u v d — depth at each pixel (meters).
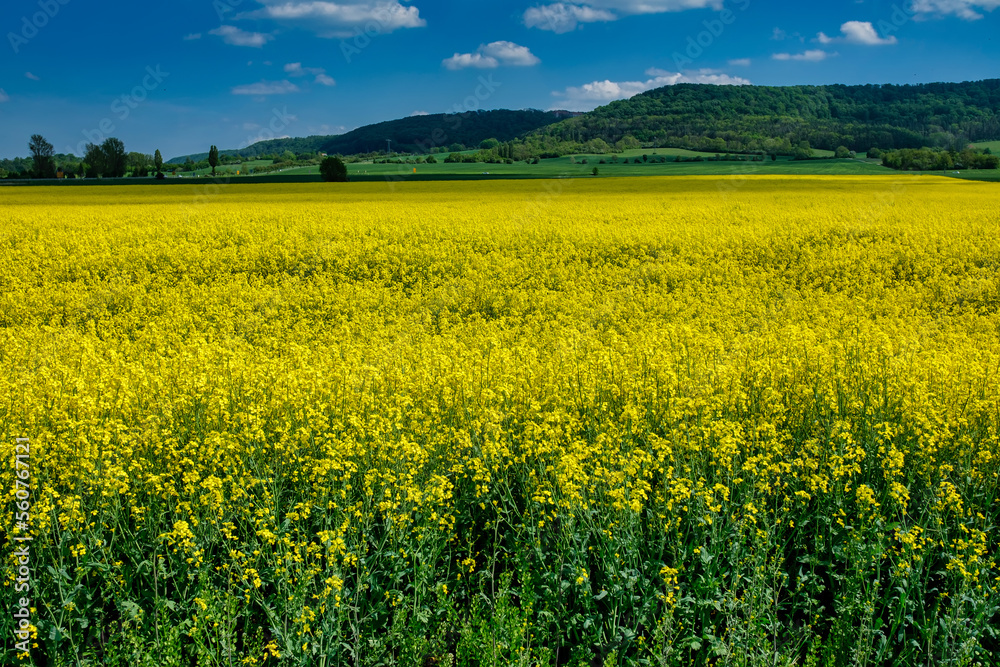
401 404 6.68
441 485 5.08
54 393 7.31
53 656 4.14
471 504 5.67
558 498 5.18
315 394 7.21
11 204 36.75
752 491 5.15
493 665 3.74
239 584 4.70
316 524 5.13
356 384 7.50
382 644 4.16
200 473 5.63
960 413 6.60
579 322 13.29
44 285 16.95
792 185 49.47
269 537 4.57
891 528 4.63
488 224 25.14
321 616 4.23
